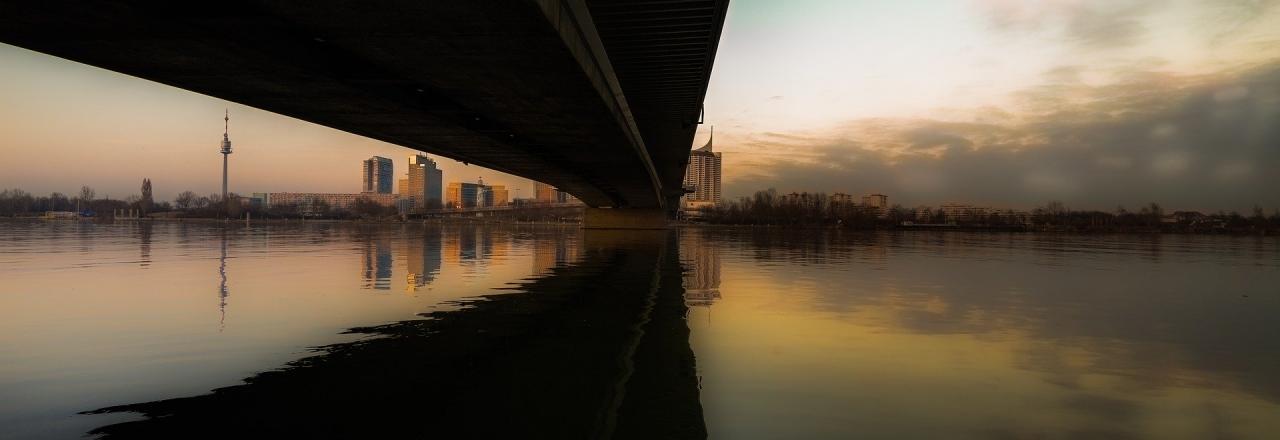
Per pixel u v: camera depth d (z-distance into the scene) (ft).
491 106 91.30
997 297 70.85
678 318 55.42
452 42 58.80
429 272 94.12
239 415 28.71
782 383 34.91
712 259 130.11
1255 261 141.90
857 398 32.22
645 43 83.30
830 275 96.02
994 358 40.86
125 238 196.44
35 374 34.88
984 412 30.19
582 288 76.59
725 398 32.24
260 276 84.84
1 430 26.35
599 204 383.04
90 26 54.85
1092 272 105.91
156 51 62.75
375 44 59.67
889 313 58.54
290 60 66.54
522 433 27.25
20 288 70.64
